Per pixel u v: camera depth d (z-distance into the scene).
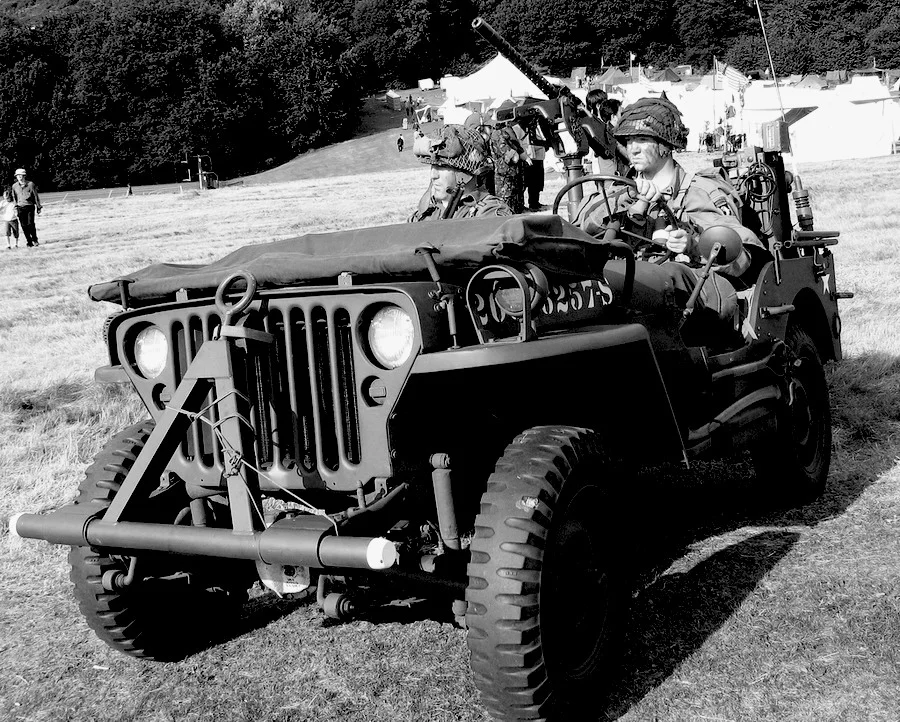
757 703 3.50
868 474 5.80
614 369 3.67
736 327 4.92
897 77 72.62
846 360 8.03
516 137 5.43
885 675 3.63
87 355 10.31
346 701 3.74
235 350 3.33
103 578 3.82
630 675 3.73
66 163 94.62
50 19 103.44
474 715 3.56
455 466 3.59
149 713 3.79
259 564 3.47
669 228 4.68
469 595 3.11
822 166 30.70
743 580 4.48
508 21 130.25
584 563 3.39
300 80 97.38
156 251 20.89
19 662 4.28
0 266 19.92
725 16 126.50
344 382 3.31
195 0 105.75
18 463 7.20
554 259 3.31
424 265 3.19
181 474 3.62
